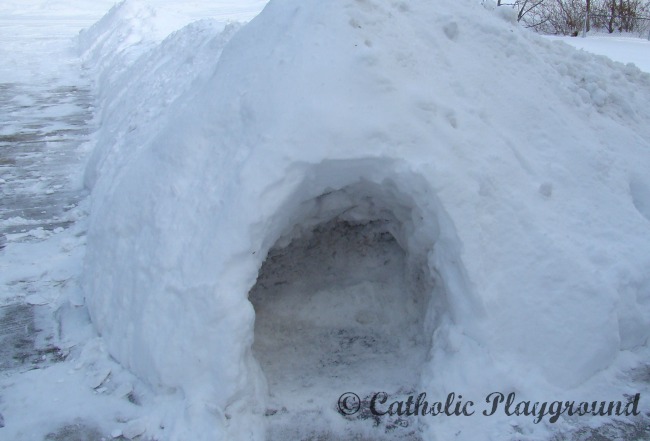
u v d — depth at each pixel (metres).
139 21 13.05
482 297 3.13
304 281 4.00
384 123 3.23
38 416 3.10
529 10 15.26
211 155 3.46
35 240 5.01
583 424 3.00
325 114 3.21
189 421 2.94
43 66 12.75
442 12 4.19
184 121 3.70
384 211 3.65
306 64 3.40
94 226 4.02
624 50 11.31
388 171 3.24
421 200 3.25
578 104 4.41
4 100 9.76
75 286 4.25
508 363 3.13
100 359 3.44
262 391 3.20
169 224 3.35
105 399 3.18
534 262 3.30
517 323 3.19
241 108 3.46
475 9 4.54
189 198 3.36
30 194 5.95
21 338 3.74
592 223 3.66
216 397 3.00
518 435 2.94
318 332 3.76
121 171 4.55
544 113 4.05
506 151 3.60
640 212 4.09
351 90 3.31
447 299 3.30
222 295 3.03
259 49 3.75
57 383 3.32
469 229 3.17
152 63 7.34
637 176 4.16
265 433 3.04
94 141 7.43
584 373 3.20
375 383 3.35
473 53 4.09
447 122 3.47
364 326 3.79
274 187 3.13
